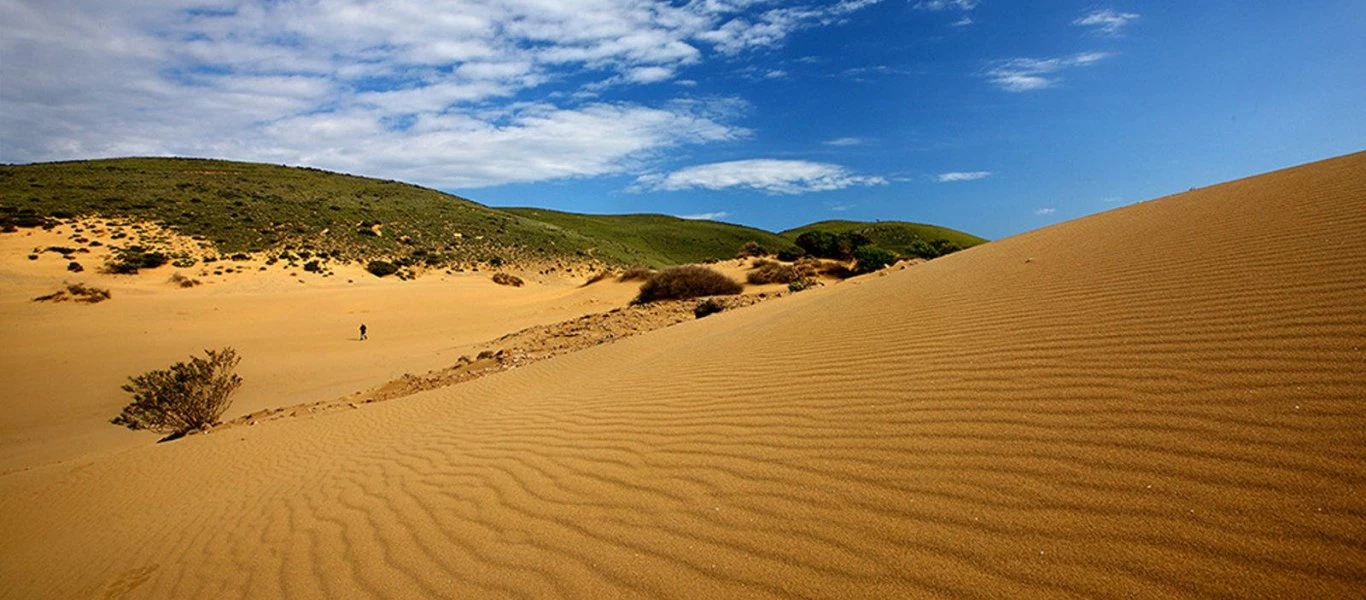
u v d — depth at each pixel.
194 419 13.41
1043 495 2.54
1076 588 2.02
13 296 35.78
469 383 11.66
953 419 3.49
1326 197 5.83
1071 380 3.57
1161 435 2.73
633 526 3.21
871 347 5.52
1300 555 1.90
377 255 60.34
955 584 2.18
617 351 11.30
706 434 4.39
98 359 25.16
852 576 2.35
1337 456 2.26
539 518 3.65
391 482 5.33
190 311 35.66
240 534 4.81
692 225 137.50
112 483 8.08
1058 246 7.84
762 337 7.61
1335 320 3.36
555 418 6.30
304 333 32.12
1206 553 2.01
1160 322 4.07
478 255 69.94
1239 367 3.14
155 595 3.99
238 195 71.69
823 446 3.59
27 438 16.03
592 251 87.88
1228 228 5.91
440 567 3.31
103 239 49.41
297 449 8.23
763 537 2.77
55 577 4.87
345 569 3.61
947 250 42.81
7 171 69.69
